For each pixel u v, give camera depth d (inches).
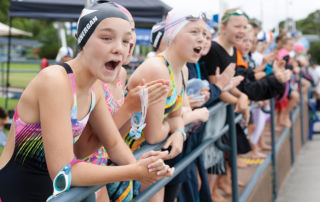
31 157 47.1
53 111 42.2
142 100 55.8
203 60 109.7
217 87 99.4
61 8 293.7
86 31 42.8
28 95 44.0
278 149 197.5
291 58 245.0
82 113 48.4
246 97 116.4
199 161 99.8
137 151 60.6
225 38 112.7
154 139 65.8
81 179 41.4
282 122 245.8
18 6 298.0
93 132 56.2
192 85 90.5
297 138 294.2
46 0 297.7
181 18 70.5
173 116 74.7
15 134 46.6
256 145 180.9
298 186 208.1
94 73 44.1
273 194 181.5
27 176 47.7
